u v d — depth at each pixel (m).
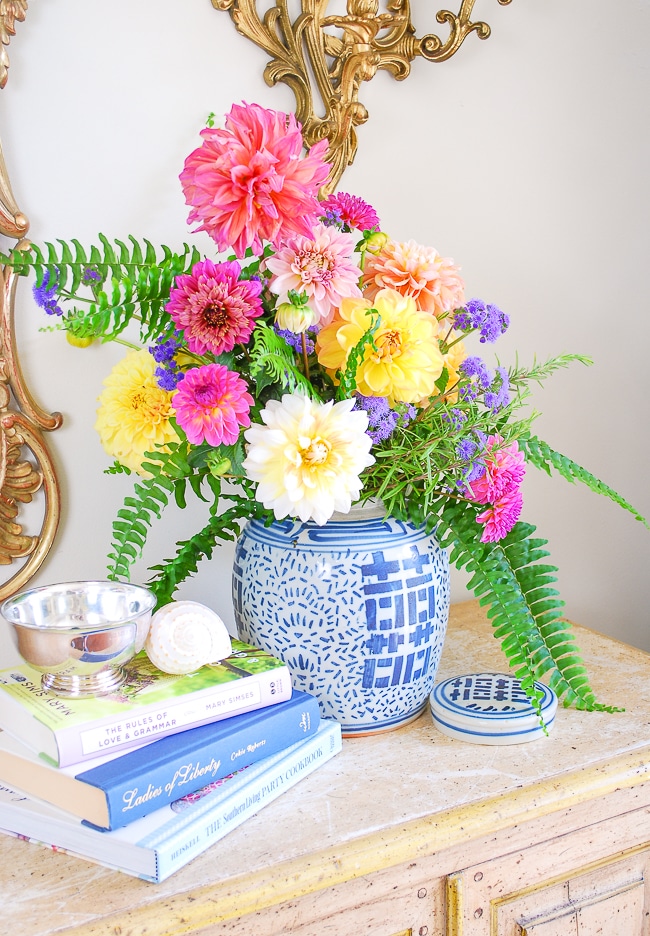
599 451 1.38
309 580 0.81
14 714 0.71
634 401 1.40
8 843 0.71
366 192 1.14
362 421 0.72
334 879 0.66
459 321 0.84
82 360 1.01
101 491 1.04
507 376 0.92
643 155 1.34
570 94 1.27
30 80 0.94
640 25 1.31
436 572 0.86
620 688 0.98
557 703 0.93
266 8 1.05
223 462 0.74
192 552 0.89
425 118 1.17
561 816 0.79
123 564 0.86
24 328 0.98
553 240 1.29
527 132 1.24
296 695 0.80
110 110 0.99
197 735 0.72
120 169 1.01
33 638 0.71
